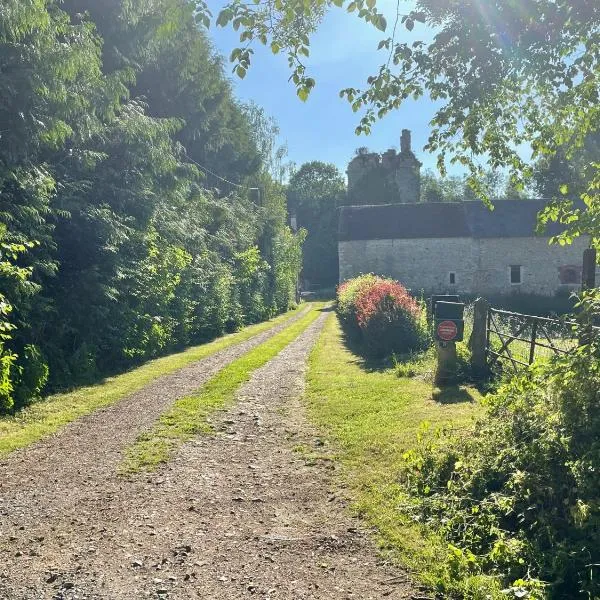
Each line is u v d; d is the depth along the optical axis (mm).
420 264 41719
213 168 31609
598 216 4492
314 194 84125
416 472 5012
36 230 9523
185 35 22188
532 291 40781
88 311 11367
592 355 4230
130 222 12953
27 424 7289
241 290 26281
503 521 4066
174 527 4219
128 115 13180
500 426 5062
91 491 4953
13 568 3586
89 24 10891
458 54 4805
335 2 3791
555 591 3240
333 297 63219
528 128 5477
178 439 6535
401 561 3680
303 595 3295
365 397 8281
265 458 5855
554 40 4668
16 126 8852
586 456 3922
